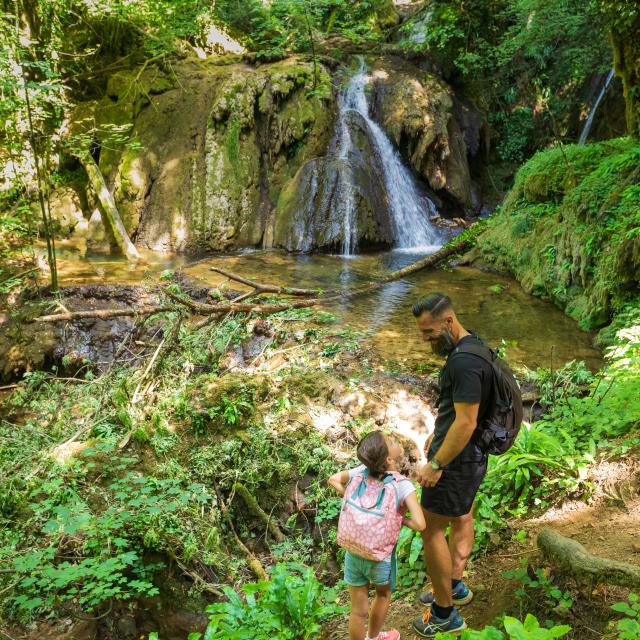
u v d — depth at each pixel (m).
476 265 10.84
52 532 4.45
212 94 13.73
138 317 7.43
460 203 14.35
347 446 5.66
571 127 16.44
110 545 4.55
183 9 14.31
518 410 3.06
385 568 3.13
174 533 4.72
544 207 10.24
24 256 10.88
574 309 8.28
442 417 3.12
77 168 13.71
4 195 11.89
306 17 14.39
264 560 5.08
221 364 7.07
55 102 11.18
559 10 12.58
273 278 9.94
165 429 5.57
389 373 6.39
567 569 3.21
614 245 7.75
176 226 12.81
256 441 5.52
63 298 8.91
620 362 5.93
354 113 13.67
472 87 15.95
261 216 13.05
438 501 3.09
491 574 3.77
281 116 13.33
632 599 2.92
